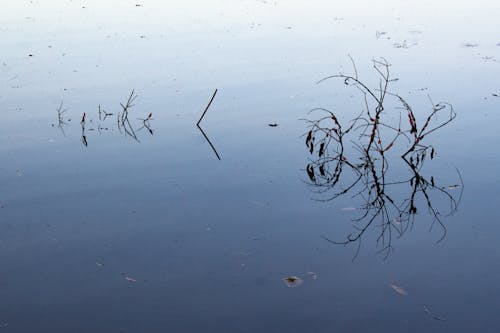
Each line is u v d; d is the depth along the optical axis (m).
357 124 8.84
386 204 6.68
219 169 7.53
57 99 9.88
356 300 5.01
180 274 5.38
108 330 4.67
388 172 7.45
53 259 5.62
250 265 5.52
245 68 11.48
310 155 7.91
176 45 13.10
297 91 10.23
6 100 9.84
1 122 8.96
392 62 11.75
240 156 7.88
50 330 4.66
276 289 5.17
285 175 7.36
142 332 4.65
